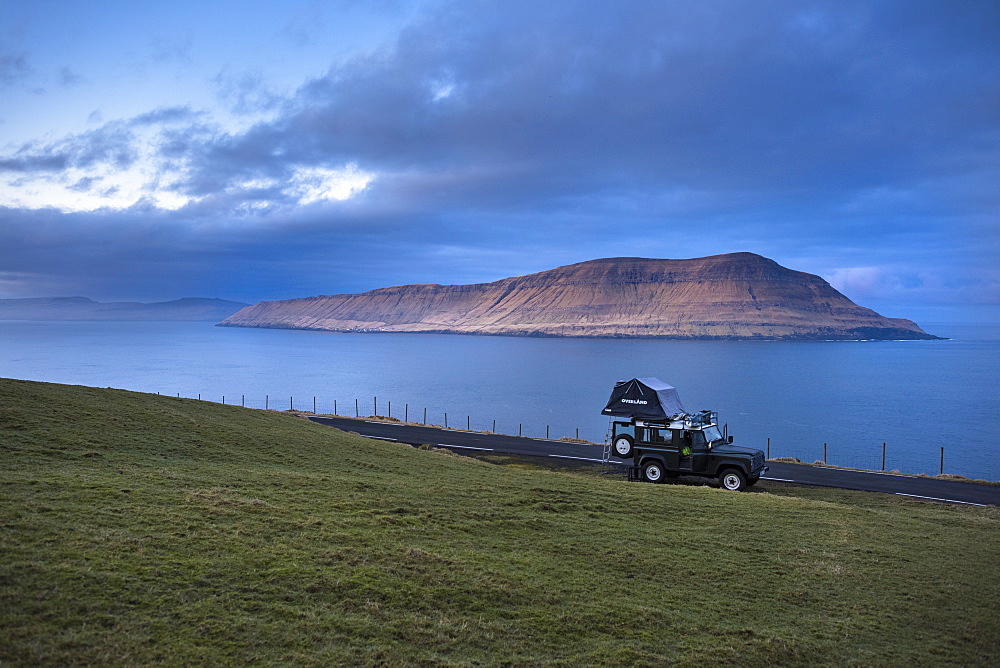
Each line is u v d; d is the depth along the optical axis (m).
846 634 12.99
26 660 8.21
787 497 26.92
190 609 10.27
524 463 39.50
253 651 9.40
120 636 9.16
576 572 14.73
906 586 16.08
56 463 18.36
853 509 25.23
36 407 25.25
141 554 11.89
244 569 12.07
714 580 15.34
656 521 20.39
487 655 10.39
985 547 20.59
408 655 9.95
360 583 12.26
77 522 13.02
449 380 192.12
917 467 81.19
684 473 30.25
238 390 155.12
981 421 124.12
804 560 17.47
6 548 11.17
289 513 16.23
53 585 10.15
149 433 25.19
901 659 12.13
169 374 192.12
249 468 22.25
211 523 14.38
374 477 23.92
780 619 13.48
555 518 19.53
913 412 137.25
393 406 132.12
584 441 49.22
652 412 30.83
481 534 16.95
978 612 14.74
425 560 14.02
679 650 11.43
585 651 10.94
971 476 76.38
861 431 112.06
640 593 13.93
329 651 9.70
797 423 121.19
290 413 60.25
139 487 16.61
